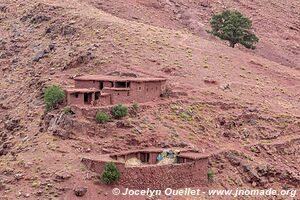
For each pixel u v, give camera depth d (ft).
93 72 518.37
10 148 436.35
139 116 449.48
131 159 410.31
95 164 393.29
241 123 491.72
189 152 424.87
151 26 636.48
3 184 387.34
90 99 444.55
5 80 546.67
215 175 431.43
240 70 588.50
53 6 629.92
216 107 498.28
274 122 506.07
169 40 602.85
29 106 483.51
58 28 590.96
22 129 457.68
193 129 461.37
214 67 572.92
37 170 396.57
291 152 483.10
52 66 537.65
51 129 430.61
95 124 427.33
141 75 511.40
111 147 418.10
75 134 423.64
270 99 549.54
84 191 380.37
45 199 375.25
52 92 450.71
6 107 505.25
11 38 605.73
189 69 549.95
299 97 574.15
